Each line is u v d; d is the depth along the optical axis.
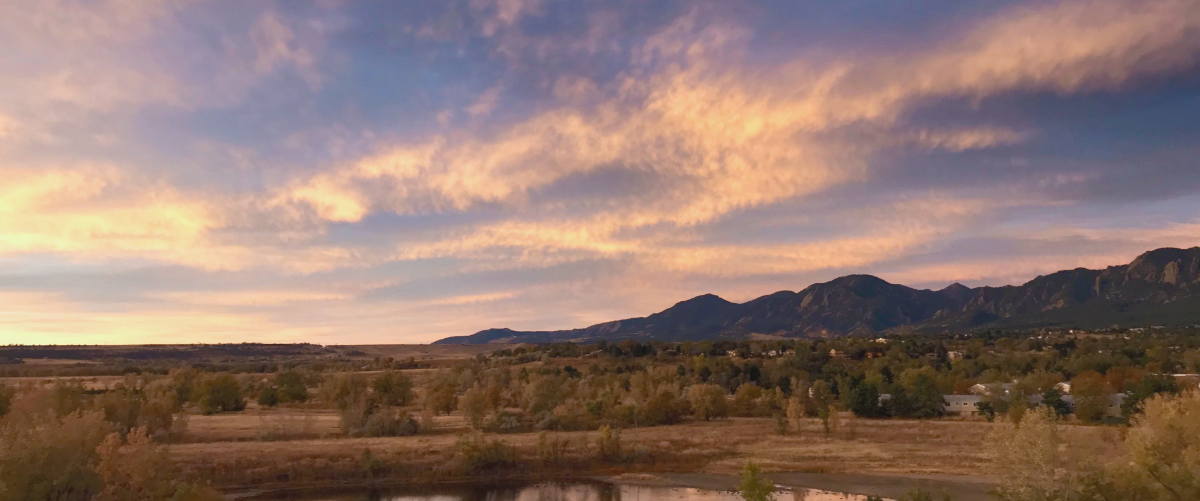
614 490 74.44
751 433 107.00
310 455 80.12
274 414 122.31
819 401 141.62
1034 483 44.00
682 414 129.50
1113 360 166.50
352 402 117.56
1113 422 106.56
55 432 44.50
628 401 128.62
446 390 133.75
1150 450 39.47
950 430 105.81
